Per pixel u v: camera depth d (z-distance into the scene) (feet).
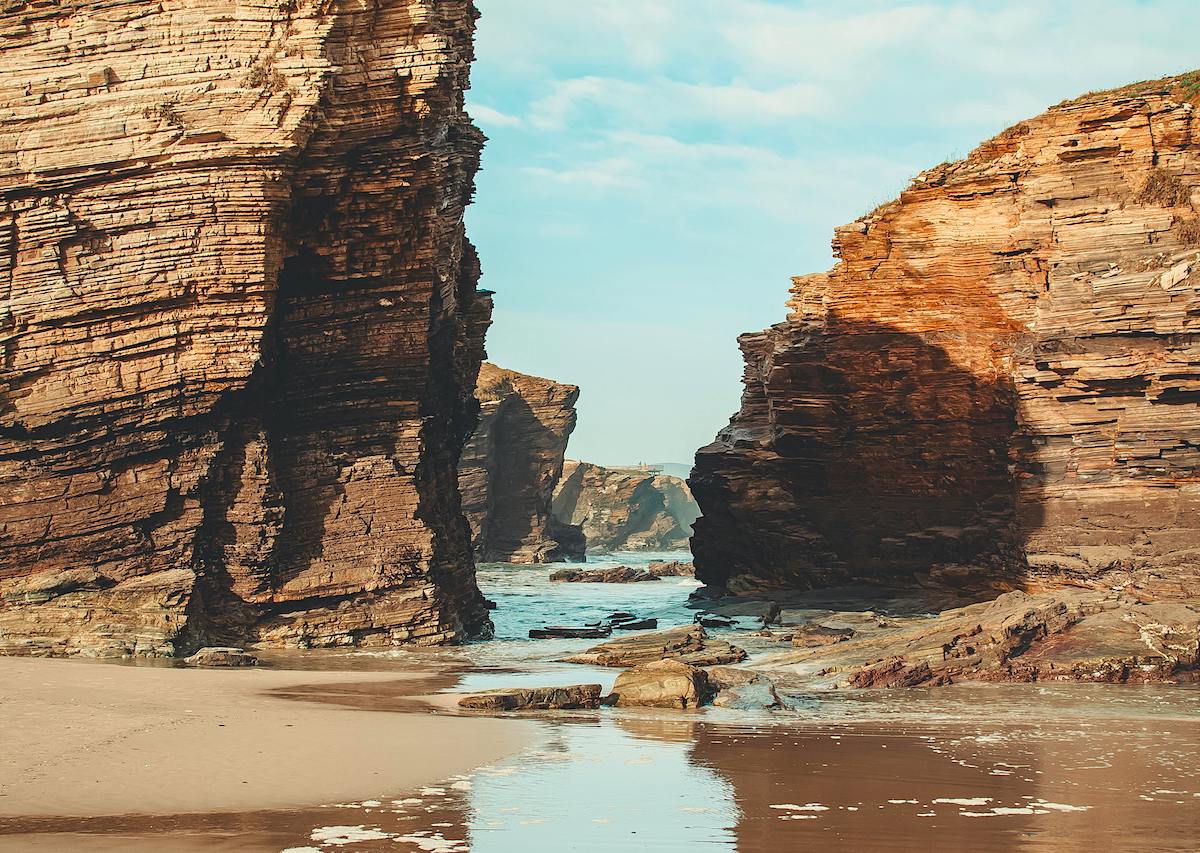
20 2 105.29
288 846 44.86
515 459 350.64
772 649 115.55
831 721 76.38
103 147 104.27
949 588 142.41
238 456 111.34
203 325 106.01
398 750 62.34
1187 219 128.36
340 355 116.26
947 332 151.94
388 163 111.96
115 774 55.06
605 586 231.09
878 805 52.54
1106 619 104.12
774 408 163.84
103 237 105.50
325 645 112.57
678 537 515.91
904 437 154.30
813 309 164.45
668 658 97.45
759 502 166.50
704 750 64.95
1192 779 58.34
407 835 46.65
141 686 81.87
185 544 107.96
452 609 122.72
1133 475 123.03
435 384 131.54
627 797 53.57
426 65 109.09
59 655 100.42
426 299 118.01
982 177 149.28
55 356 105.50
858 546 157.28
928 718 77.66
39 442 105.91
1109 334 124.36
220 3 105.60
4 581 105.40
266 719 70.28
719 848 45.65
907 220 154.51
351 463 117.29
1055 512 126.72
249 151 103.81
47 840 44.98
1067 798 54.13
